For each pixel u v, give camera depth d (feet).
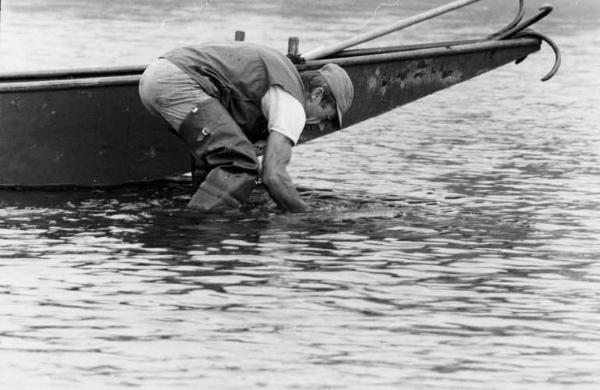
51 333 40.47
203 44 60.90
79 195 63.67
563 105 106.93
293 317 42.78
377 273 48.93
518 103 108.17
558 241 55.26
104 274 47.78
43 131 64.18
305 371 37.37
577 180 70.95
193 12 195.83
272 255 51.42
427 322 42.57
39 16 183.42
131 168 66.80
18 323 41.45
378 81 69.72
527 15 199.31
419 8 205.05
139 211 59.82
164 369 37.37
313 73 60.23
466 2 70.38
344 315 43.14
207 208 60.08
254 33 158.61
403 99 71.00
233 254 51.42
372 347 39.73
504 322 42.73
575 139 87.66
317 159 77.97
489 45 72.49
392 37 161.58
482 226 58.13
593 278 48.88
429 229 57.26
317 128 65.67
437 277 48.60
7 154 63.98
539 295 46.26
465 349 39.73
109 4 210.59
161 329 41.11
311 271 49.01
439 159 78.48
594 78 127.03
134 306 43.62
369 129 91.40
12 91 62.80
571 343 40.55
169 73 59.36
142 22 176.65
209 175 60.13
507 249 53.52
